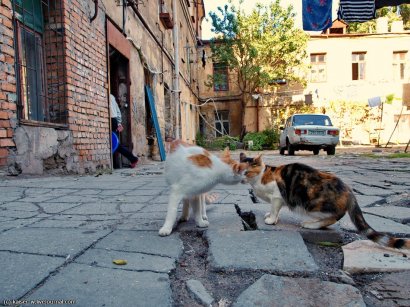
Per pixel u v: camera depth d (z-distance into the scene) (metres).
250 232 2.45
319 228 2.52
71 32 6.34
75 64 6.49
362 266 1.89
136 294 1.53
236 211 3.20
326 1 11.45
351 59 25.36
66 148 6.19
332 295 1.57
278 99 25.77
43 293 1.53
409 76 25.05
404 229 2.61
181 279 1.77
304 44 22.97
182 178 2.46
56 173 5.98
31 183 4.86
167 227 2.44
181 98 18.31
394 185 5.16
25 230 2.55
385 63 25.20
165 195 4.19
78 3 6.64
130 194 4.27
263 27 23.34
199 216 2.64
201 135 25.86
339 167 8.54
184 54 20.27
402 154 12.80
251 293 1.58
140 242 2.27
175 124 16.33
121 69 9.63
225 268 1.83
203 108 27.31
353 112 24.95
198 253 2.17
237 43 23.55
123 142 9.64
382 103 24.19
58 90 6.17
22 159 5.12
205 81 26.92
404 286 1.73
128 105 9.59
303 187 2.53
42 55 6.10
